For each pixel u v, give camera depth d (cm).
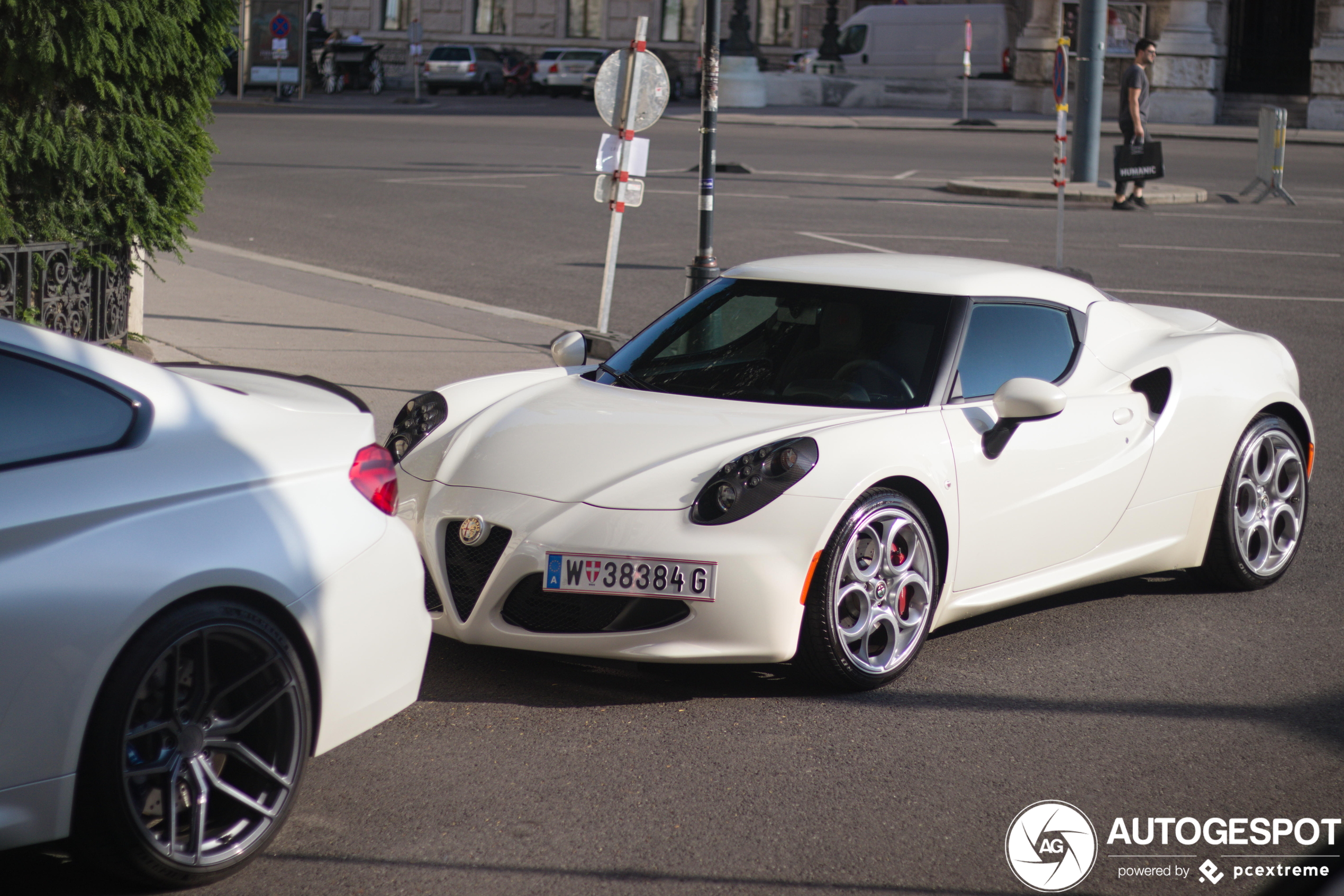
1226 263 1459
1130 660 482
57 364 309
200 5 802
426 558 441
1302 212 1923
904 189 2142
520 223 1731
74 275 797
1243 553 558
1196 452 537
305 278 1333
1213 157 2708
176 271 1331
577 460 446
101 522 299
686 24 5744
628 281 1352
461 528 436
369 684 350
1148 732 420
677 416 468
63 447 304
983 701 442
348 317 1123
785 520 418
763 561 415
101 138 772
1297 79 3562
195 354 936
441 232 1655
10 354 303
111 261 814
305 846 339
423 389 865
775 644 420
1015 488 479
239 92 4281
